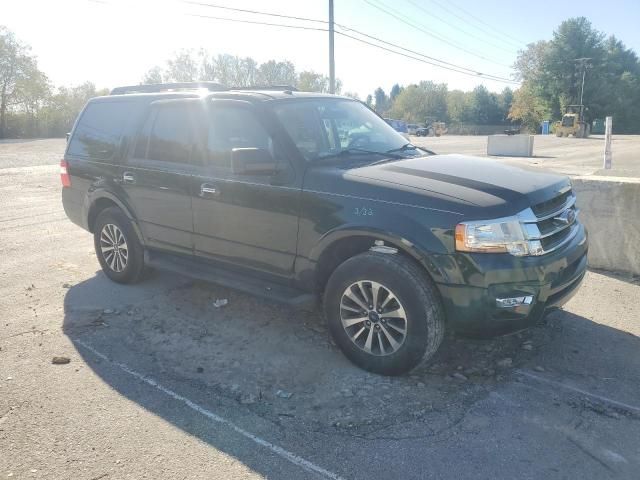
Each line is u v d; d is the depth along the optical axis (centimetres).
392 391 349
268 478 271
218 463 282
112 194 539
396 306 354
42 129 5597
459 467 277
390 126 523
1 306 499
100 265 599
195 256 482
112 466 279
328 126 451
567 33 7712
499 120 9975
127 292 536
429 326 342
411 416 322
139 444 297
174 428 312
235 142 437
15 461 282
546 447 293
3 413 326
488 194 342
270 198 405
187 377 371
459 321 338
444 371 375
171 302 509
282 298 410
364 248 382
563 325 448
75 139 602
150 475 272
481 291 328
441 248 332
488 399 340
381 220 350
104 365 388
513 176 384
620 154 2652
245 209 423
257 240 423
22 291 541
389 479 269
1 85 5325
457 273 329
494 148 2662
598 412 325
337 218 369
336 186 374
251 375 373
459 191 345
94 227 579
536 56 8694
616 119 7719
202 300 514
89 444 297
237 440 301
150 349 413
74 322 463
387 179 365
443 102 10775
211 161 453
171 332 443
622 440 298
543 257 340
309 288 403
